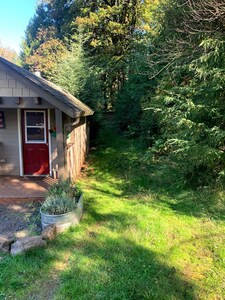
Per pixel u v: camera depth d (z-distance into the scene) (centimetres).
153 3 1552
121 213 514
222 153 536
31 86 539
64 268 343
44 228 421
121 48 1731
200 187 586
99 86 1254
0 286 311
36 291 303
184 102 598
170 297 288
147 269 336
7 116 732
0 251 387
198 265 345
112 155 995
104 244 397
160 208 529
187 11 616
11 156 752
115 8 1614
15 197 579
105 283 311
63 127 580
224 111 546
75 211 461
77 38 1428
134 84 1088
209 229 437
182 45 634
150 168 785
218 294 294
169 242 402
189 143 551
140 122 1030
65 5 2144
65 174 587
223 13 495
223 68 521
